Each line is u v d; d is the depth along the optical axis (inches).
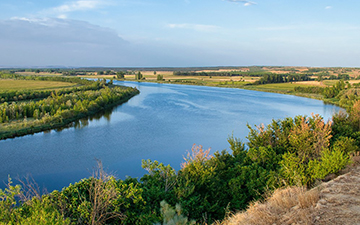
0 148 1635.1
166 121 2384.4
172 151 1593.3
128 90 4207.7
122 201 478.6
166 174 621.0
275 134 876.0
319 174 517.0
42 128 2052.2
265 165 699.4
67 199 484.4
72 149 1620.3
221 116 2613.2
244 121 2384.4
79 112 2527.1
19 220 371.6
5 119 2255.2
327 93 4101.9
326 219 274.2
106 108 3026.6
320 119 947.3
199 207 498.9
